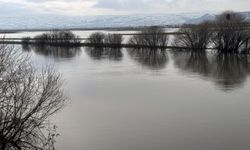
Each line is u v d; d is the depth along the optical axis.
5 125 12.48
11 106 12.52
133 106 25.59
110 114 23.59
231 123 21.53
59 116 22.52
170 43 82.12
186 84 33.75
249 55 57.75
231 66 45.88
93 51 72.00
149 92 30.27
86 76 38.84
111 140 19.09
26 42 94.88
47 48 81.75
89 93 29.73
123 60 54.28
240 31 59.69
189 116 23.09
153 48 74.50
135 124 21.58
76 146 18.17
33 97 15.27
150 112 24.09
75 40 92.19
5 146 12.34
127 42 85.25
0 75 12.75
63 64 49.94
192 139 19.17
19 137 12.74
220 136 19.50
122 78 37.53
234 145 18.33
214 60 52.34
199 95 28.88
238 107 24.98
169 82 34.97
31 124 14.62
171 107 25.31
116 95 29.16
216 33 64.56
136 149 18.03
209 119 22.38
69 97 27.81
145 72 41.66
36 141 14.70
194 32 67.50
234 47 60.53
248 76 37.59
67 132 19.95
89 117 22.75
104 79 36.91
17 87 13.06
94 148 18.06
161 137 19.52
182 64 48.44
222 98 27.72
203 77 37.50
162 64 48.72
